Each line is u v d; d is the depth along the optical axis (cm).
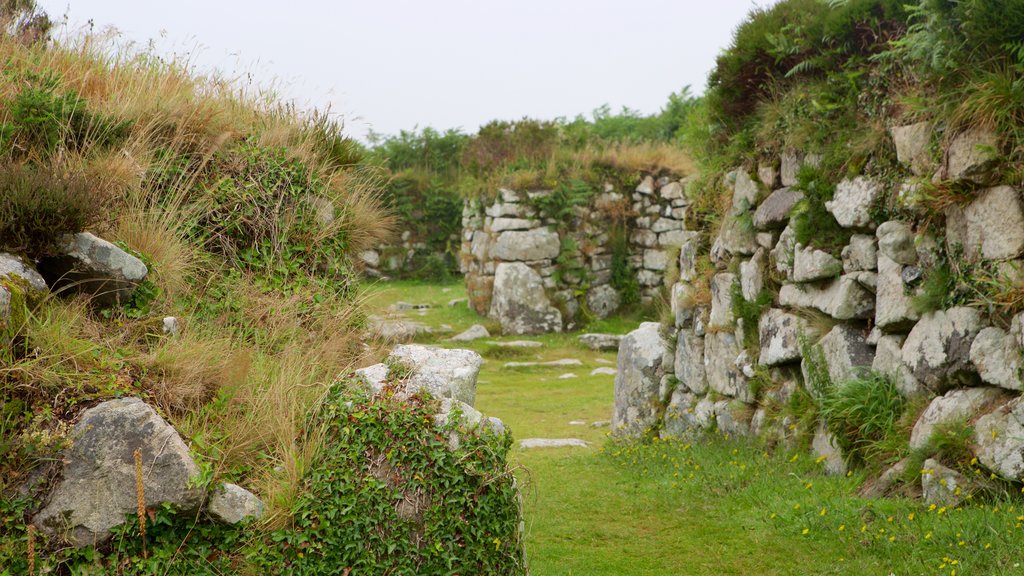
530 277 1648
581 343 1555
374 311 696
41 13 727
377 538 416
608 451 829
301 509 418
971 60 565
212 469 414
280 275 648
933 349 570
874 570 468
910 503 532
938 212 579
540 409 1093
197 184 650
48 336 423
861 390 617
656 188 1748
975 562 445
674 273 998
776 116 778
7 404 396
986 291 536
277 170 680
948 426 533
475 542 426
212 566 398
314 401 480
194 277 590
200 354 486
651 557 534
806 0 773
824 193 687
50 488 387
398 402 457
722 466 697
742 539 553
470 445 439
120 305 505
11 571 369
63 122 598
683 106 2442
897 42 596
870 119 669
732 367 799
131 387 432
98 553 382
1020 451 489
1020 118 529
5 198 459
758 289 768
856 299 650
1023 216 518
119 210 573
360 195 747
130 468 393
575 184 1680
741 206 811
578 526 602
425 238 2286
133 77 705
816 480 617
